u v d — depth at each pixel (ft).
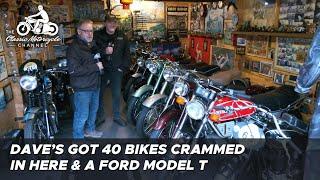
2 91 9.57
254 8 14.03
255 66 14.08
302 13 10.60
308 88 6.17
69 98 12.23
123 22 23.18
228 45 17.02
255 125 7.30
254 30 13.64
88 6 20.12
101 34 11.30
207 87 7.45
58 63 10.40
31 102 8.98
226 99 7.27
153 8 23.67
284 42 11.73
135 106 11.44
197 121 7.74
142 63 13.25
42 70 9.12
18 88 10.57
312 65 5.88
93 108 10.31
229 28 16.76
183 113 7.60
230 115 7.14
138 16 23.50
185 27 24.45
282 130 7.60
